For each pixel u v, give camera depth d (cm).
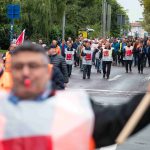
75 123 365
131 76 3269
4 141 360
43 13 4806
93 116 368
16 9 2631
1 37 4966
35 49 364
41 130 361
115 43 4362
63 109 368
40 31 4853
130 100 369
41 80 364
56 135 362
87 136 366
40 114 364
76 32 6650
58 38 5100
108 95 2141
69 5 6862
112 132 366
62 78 1325
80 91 387
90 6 9275
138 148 1068
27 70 360
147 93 362
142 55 3550
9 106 365
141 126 362
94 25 8162
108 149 1026
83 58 2986
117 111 367
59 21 5172
